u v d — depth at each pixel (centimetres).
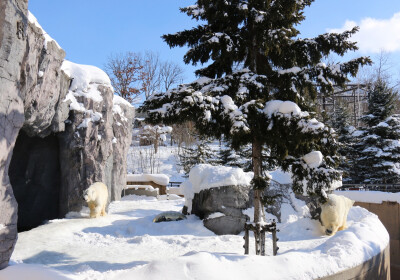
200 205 1006
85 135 1236
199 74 723
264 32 618
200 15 678
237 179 982
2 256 500
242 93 596
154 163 3784
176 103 582
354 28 613
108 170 1450
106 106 1345
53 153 1300
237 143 626
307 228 942
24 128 995
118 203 1614
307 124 520
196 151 2755
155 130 4119
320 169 571
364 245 605
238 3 622
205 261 454
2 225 503
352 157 2217
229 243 816
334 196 934
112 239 867
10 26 507
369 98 2392
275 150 633
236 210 955
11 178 1279
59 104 1119
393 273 1246
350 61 590
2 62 502
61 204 1255
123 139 1792
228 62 675
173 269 439
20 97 556
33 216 1285
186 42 675
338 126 2320
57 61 975
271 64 715
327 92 618
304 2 650
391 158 2092
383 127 2130
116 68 4688
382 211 1316
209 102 550
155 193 1939
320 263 502
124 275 440
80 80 1287
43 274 463
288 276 456
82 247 773
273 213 1015
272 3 617
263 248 604
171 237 859
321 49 640
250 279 441
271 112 567
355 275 539
